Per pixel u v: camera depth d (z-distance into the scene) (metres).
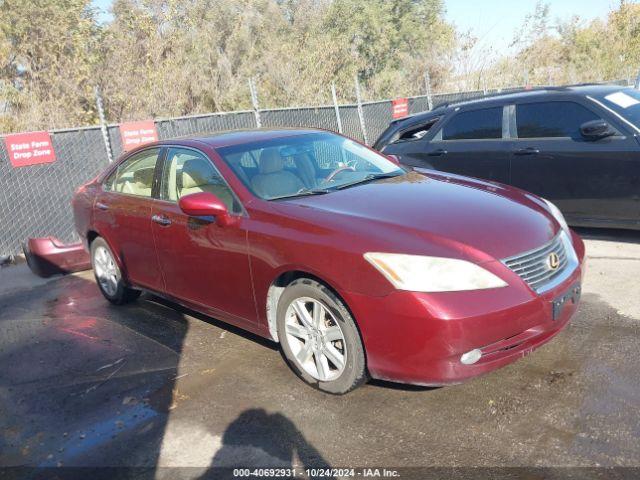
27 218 7.84
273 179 4.17
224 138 4.70
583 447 2.86
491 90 17.28
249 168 4.23
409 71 22.89
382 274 3.13
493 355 3.17
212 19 21.97
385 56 26.41
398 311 3.09
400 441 3.08
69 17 13.28
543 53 23.44
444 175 4.66
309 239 3.46
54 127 11.65
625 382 3.39
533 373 3.60
